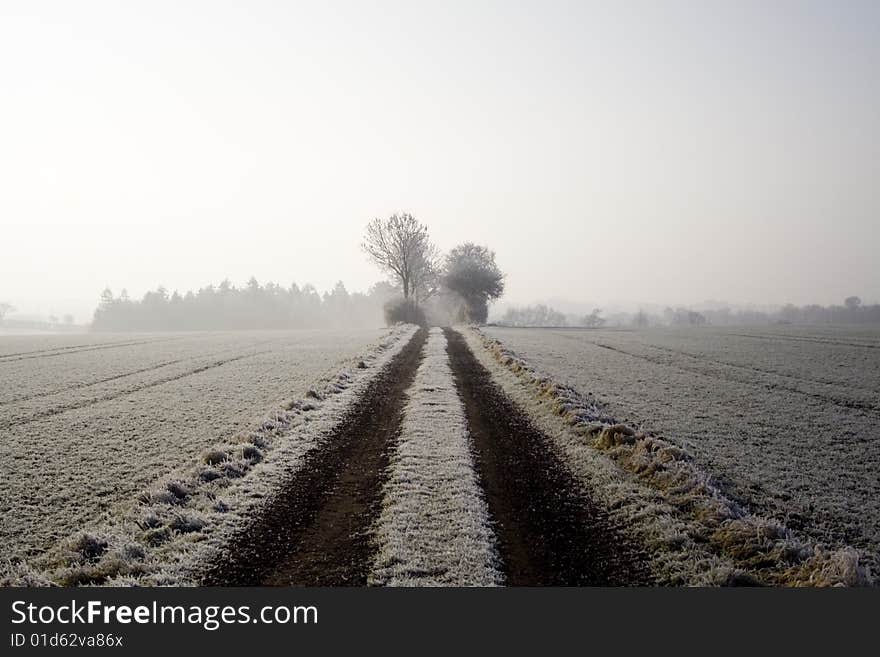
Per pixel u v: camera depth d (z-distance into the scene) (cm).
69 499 1321
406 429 1958
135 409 2284
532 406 2348
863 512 1292
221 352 4597
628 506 1278
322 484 1421
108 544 1071
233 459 1570
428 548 1063
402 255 8600
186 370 3453
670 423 2092
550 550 1077
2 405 2355
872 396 2650
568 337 6341
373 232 8600
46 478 1453
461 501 1287
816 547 1046
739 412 2289
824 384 3002
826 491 1424
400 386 2831
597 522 1205
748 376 3291
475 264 9200
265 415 2127
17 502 1298
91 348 5016
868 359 4128
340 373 3006
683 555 1048
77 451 1695
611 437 1753
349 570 990
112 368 3556
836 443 1853
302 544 1088
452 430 1945
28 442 1788
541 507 1287
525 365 3331
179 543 1083
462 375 3188
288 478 1460
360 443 1800
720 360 4103
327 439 1839
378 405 2364
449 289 9356
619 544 1102
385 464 1579
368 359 3750
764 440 1873
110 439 1830
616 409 2316
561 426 1989
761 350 4850
